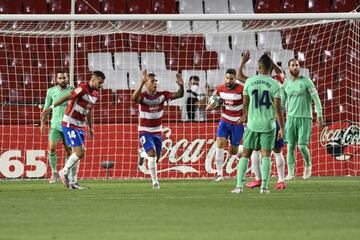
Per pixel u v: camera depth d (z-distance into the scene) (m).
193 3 82.94
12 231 24.58
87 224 26.66
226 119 56.59
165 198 39.12
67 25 76.12
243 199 37.91
